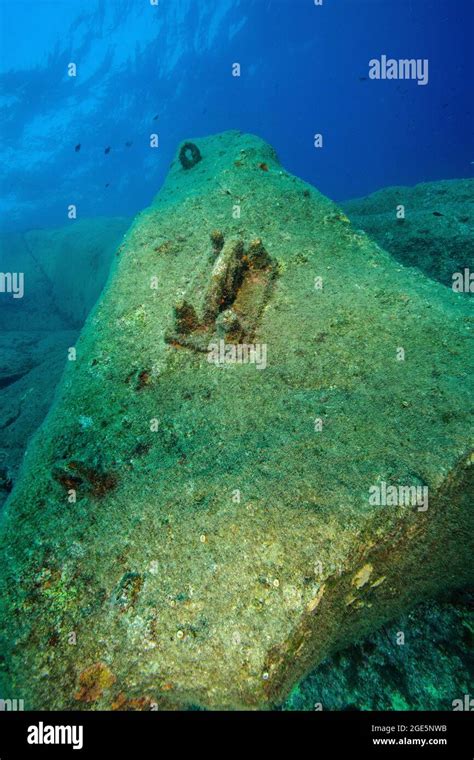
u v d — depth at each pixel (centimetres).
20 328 1107
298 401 259
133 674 175
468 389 242
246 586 186
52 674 180
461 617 222
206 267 341
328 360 277
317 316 303
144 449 253
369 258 347
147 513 220
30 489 249
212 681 168
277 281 329
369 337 284
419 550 213
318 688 215
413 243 538
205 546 201
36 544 221
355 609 207
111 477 242
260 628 175
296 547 193
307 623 181
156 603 188
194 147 516
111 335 328
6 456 506
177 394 282
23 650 187
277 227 372
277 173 432
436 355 265
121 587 195
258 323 310
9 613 198
